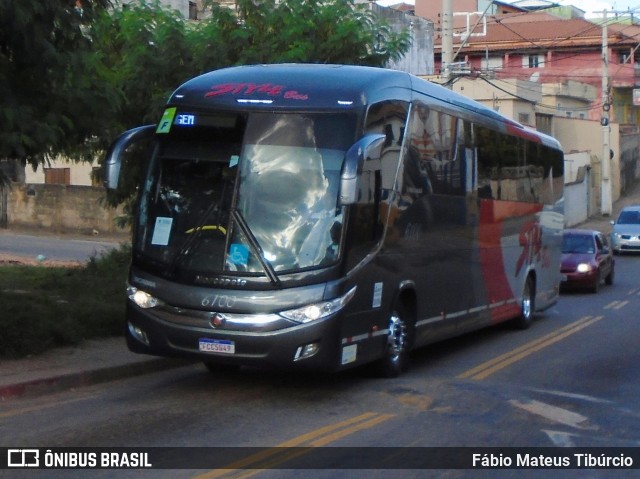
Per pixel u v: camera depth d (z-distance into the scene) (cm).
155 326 1073
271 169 1070
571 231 2870
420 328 1317
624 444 923
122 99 1517
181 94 1134
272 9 1898
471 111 1527
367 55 1945
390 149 1187
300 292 1037
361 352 1122
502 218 1694
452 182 1427
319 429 944
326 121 1080
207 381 1209
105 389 1144
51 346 1288
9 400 1047
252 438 900
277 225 1055
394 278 1206
